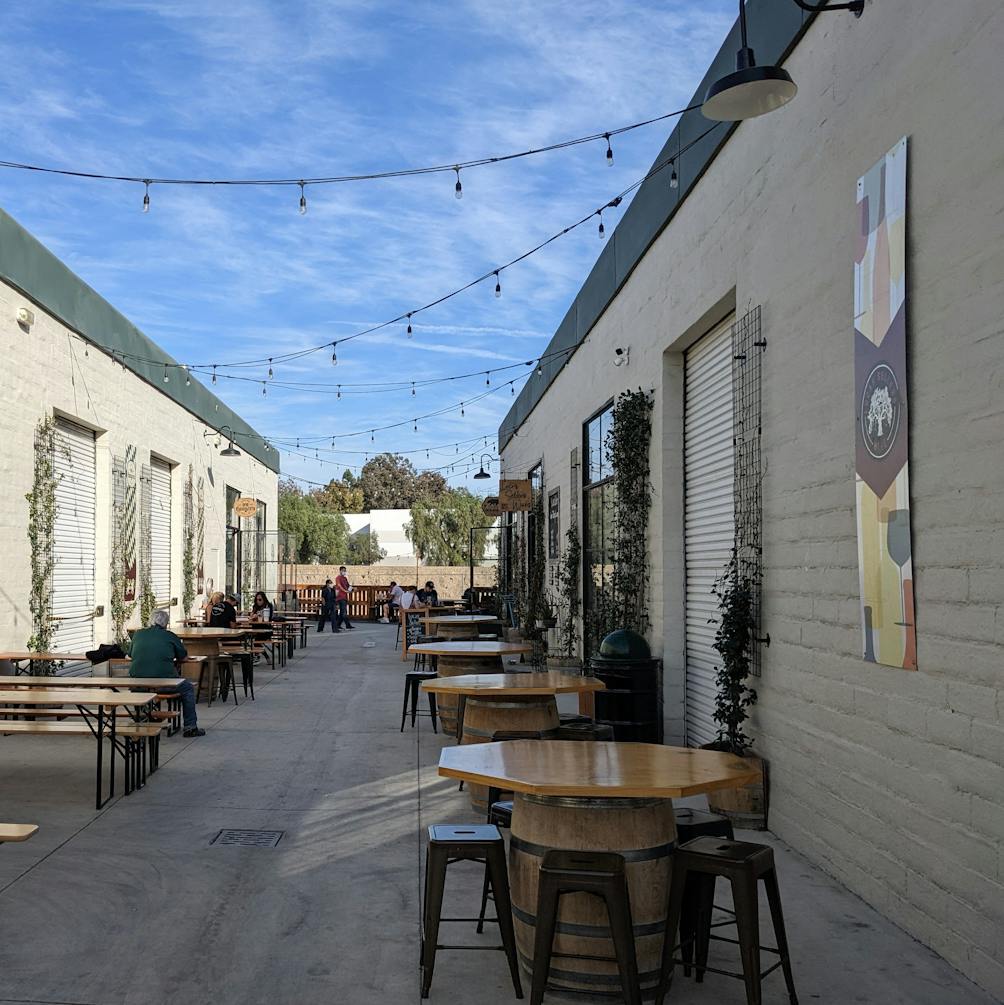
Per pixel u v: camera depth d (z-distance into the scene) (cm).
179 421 2061
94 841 635
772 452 681
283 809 722
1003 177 411
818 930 488
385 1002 408
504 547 2722
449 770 428
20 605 1205
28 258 1220
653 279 1029
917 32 483
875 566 516
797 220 638
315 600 3459
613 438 1187
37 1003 402
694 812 491
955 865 442
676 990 420
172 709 1048
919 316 477
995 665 414
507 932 421
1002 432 411
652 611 1034
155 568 1925
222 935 478
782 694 656
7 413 1170
